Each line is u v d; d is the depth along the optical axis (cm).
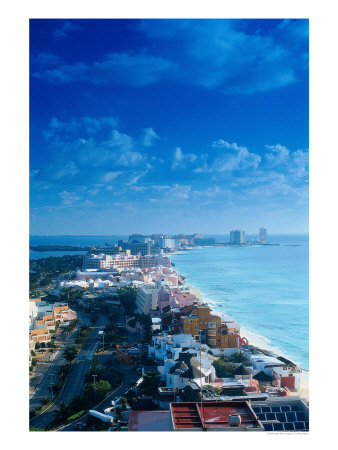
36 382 4909
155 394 4116
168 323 6500
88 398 4231
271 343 6209
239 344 5744
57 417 3953
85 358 5619
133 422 3092
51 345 6103
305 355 5753
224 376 4600
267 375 4712
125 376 4934
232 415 2384
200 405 2516
